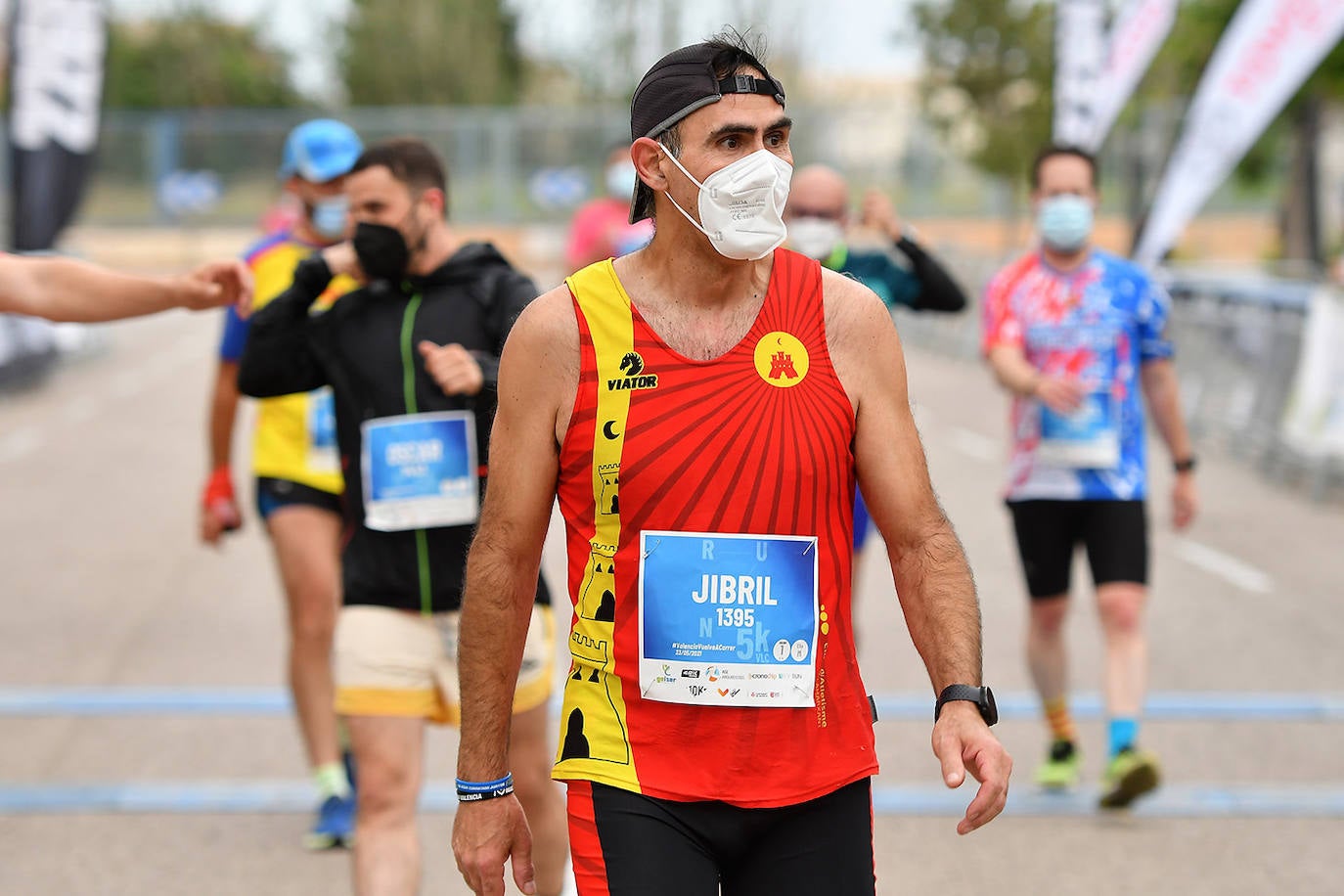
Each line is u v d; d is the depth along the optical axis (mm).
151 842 9062
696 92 4473
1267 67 23250
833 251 10344
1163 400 10133
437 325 7234
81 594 15461
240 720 11406
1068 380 9750
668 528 4535
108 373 34594
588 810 4566
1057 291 9883
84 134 29328
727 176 4418
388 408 7117
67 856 8844
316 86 85812
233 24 87688
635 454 4520
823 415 4582
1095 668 12703
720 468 4523
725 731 4551
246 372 7332
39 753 10633
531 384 4625
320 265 7285
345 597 7066
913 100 54875
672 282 4602
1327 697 11883
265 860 8805
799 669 4562
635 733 4570
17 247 29125
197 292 6816
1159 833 9125
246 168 60500
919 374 34531
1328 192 43938
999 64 49062
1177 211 23891
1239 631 13984
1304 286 24500
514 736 6898
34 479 21984
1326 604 14992
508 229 59281
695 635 4531
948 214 55219
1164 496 20766
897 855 8789
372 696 6852
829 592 4629
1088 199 9984
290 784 10039
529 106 87250
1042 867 8617
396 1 83125
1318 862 8680
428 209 7258
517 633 4781
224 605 15039
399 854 6684
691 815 4543
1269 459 22094
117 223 60375
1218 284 25781
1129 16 24266
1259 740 10859
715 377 4543
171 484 21594
